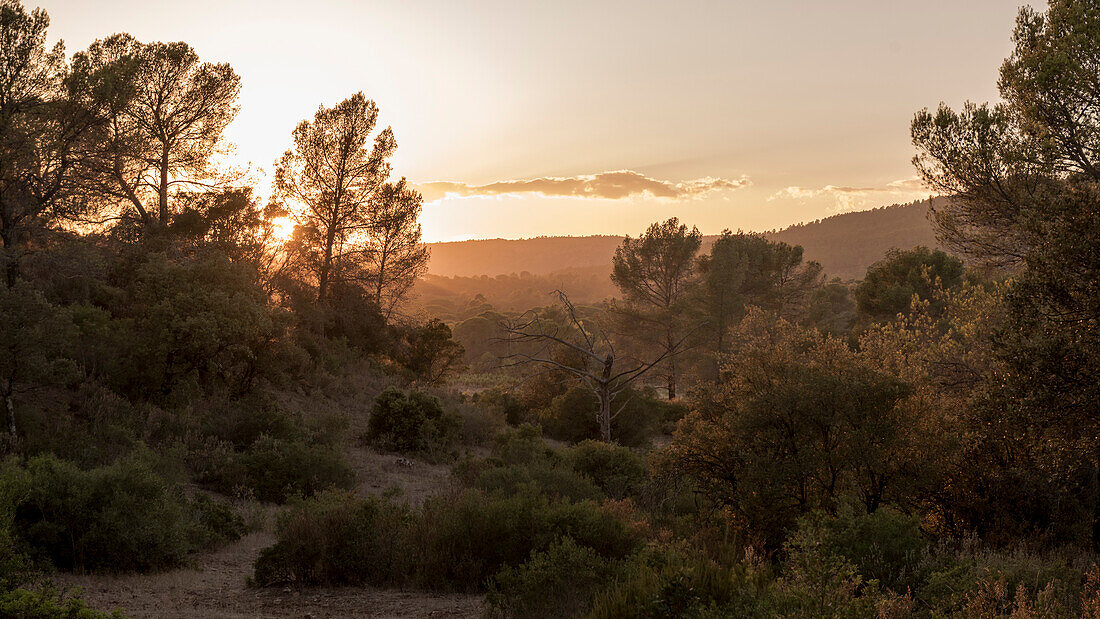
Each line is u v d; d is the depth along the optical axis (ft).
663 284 155.53
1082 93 33.24
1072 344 26.89
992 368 35.29
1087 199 28.35
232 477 51.24
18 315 46.47
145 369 59.82
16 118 62.85
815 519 15.80
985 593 16.43
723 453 36.11
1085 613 15.48
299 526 30.96
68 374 49.14
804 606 14.52
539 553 25.05
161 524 32.30
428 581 28.78
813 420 32.96
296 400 81.46
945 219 40.98
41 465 32.35
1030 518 30.99
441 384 128.26
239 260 89.30
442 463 69.92
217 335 62.49
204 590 28.43
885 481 32.40
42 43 69.82
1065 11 34.30
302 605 25.98
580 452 50.21
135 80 84.74
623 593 19.94
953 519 32.76
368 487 55.57
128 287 74.49
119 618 18.52
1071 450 29.12
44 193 67.62
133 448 47.93
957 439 31.78
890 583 20.88
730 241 148.15
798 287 162.09
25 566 25.63
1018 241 38.17
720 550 26.53
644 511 38.09
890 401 32.22
